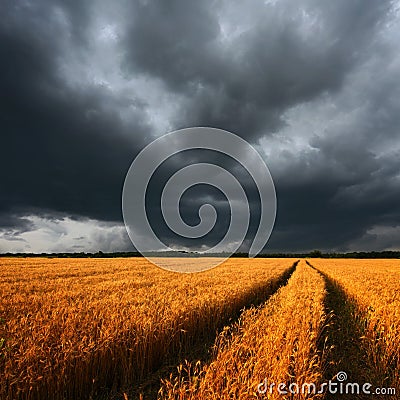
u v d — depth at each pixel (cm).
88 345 667
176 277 2344
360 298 1428
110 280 2136
